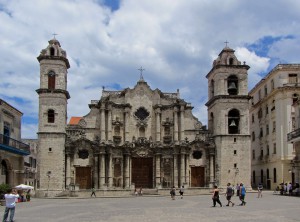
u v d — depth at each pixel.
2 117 52.25
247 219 26.95
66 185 66.62
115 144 70.88
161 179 70.50
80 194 60.62
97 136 70.81
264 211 32.53
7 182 54.91
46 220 27.53
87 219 27.89
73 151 68.19
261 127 80.88
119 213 32.22
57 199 55.47
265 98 77.50
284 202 42.47
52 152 65.88
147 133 72.81
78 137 69.31
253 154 86.06
